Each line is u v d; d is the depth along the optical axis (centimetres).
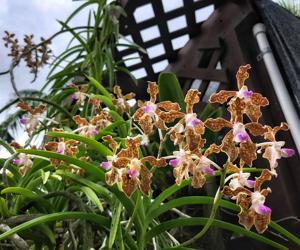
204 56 74
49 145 35
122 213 36
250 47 66
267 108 61
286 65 61
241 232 33
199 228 55
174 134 27
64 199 38
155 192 58
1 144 43
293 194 54
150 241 37
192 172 25
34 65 68
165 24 73
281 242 52
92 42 70
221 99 25
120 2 70
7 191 32
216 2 73
